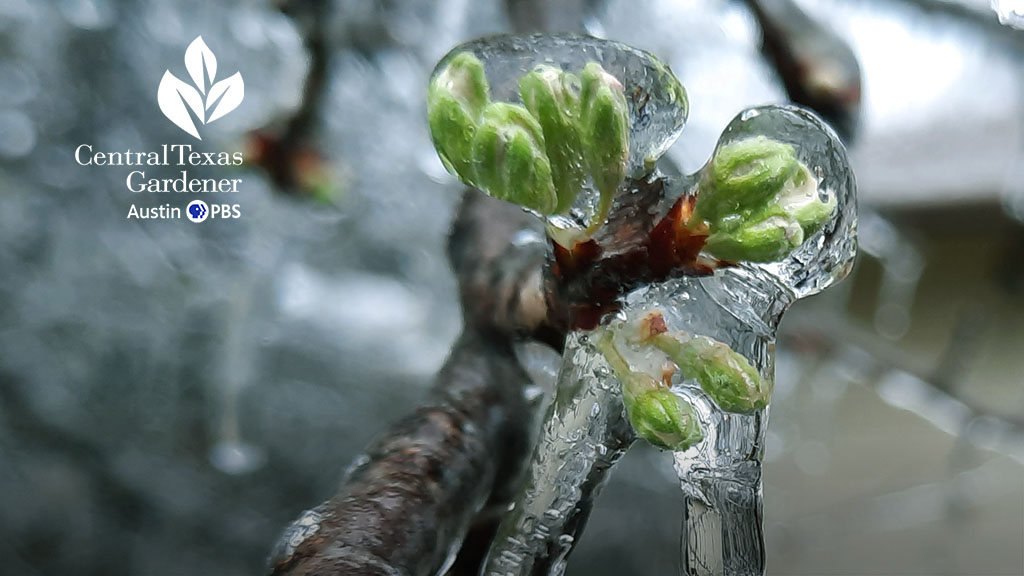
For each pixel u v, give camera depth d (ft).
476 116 0.59
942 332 3.05
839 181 0.61
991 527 3.06
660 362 0.62
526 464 0.68
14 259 2.68
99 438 2.68
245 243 2.56
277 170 1.25
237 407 2.74
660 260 0.62
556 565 0.64
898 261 2.91
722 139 0.62
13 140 2.60
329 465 2.71
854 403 3.43
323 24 1.28
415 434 0.67
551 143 0.59
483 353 0.69
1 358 2.66
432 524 0.64
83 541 2.57
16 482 2.56
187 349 2.73
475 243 0.71
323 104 1.27
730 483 0.62
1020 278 2.24
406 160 2.27
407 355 2.88
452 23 1.54
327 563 0.61
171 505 2.63
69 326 2.71
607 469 0.64
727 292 0.62
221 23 2.16
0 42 2.56
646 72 0.61
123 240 2.65
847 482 3.32
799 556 3.22
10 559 2.52
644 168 0.62
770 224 0.60
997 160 2.79
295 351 2.80
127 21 2.46
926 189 2.97
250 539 2.63
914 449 3.32
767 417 0.62
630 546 2.72
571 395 0.64
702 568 0.62
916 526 3.15
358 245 2.62
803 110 0.62
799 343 2.11
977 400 1.99
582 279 0.63
